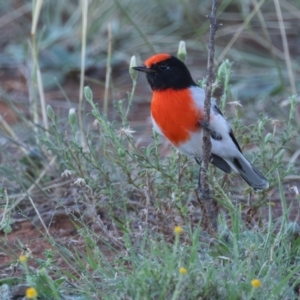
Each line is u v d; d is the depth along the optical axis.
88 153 10.70
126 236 8.76
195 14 18.94
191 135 9.47
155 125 9.73
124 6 18.94
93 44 18.25
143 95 16.94
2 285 8.49
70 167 10.25
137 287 7.25
